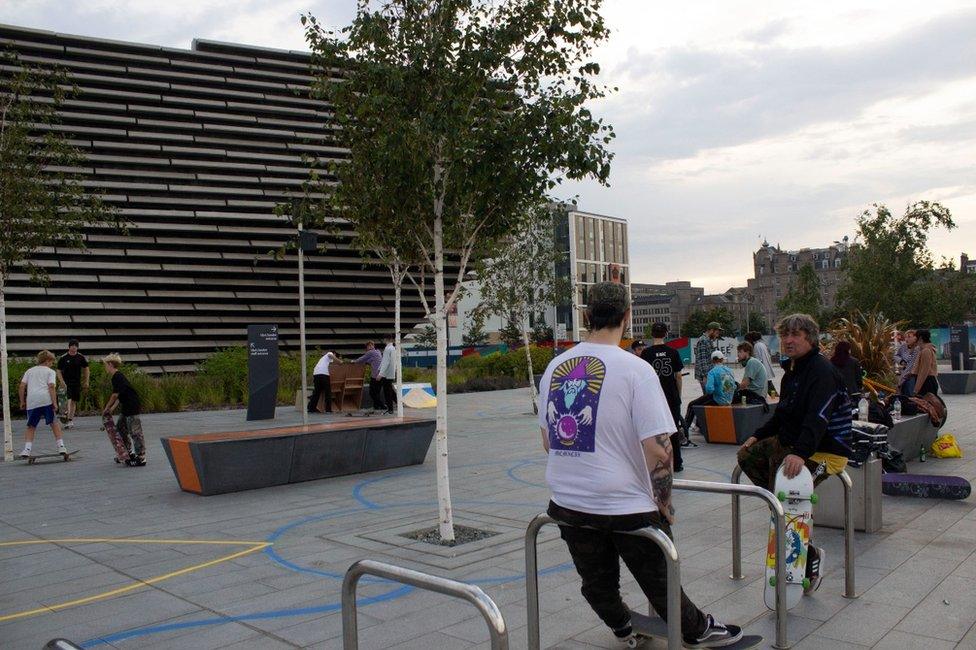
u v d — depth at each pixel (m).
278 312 26.98
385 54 7.05
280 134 27.30
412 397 22.28
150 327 24.75
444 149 6.82
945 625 4.56
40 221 12.80
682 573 5.71
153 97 25.48
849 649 4.25
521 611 4.97
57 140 13.17
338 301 28.17
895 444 9.30
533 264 19.81
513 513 7.96
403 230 7.37
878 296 38.84
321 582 5.74
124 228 14.84
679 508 7.90
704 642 3.85
